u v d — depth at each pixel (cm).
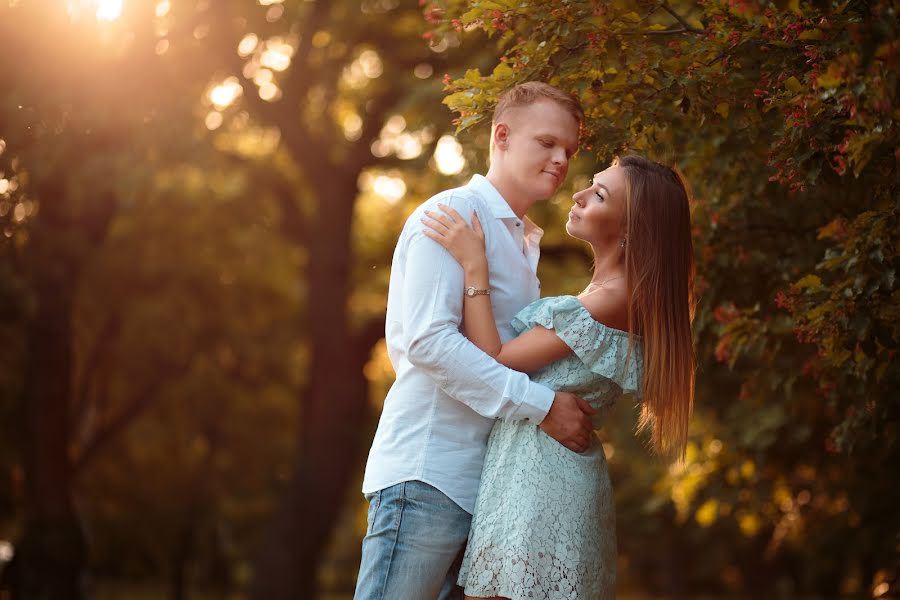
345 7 1340
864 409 537
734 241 598
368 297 2095
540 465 350
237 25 1219
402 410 364
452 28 487
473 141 870
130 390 2355
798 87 413
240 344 2191
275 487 2845
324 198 1666
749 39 431
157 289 1988
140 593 3381
